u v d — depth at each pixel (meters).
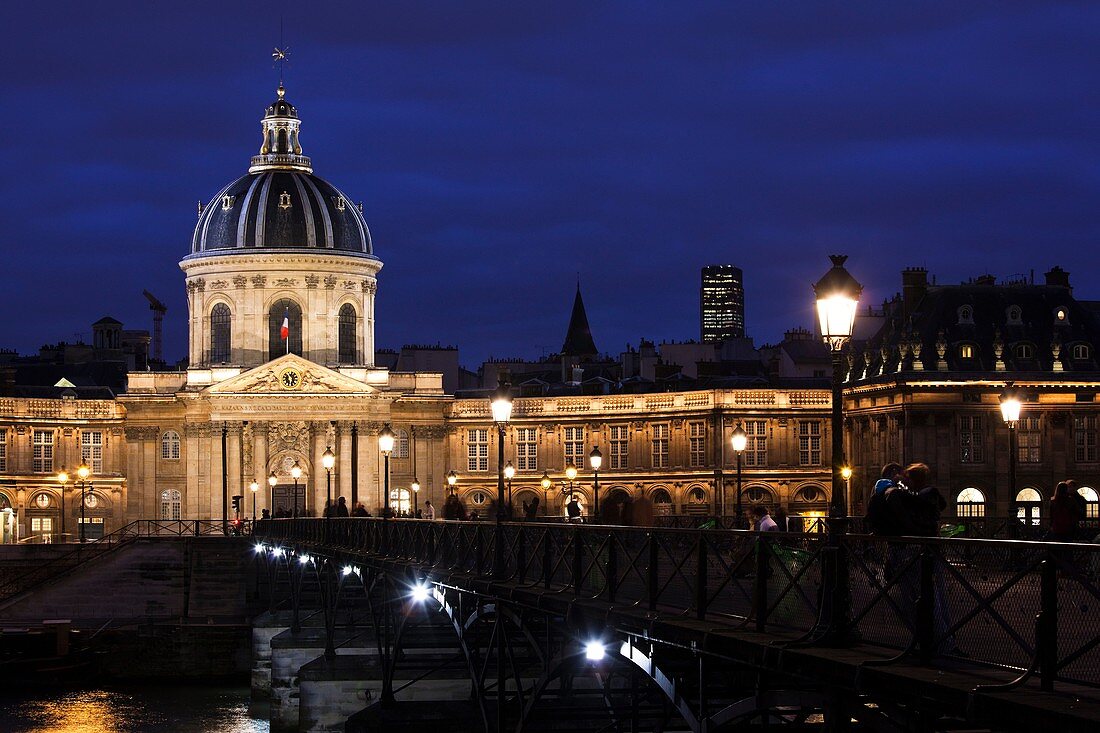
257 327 89.12
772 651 14.25
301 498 85.88
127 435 85.75
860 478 73.75
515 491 84.81
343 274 90.31
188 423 85.12
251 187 90.81
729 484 78.12
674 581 18.05
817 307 18.09
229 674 57.97
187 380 86.94
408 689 35.47
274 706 45.25
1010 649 11.87
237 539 68.50
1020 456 68.69
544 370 117.56
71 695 53.25
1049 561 11.16
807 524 33.72
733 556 16.36
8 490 83.50
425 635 38.06
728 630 15.59
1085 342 70.12
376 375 88.81
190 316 91.25
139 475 85.62
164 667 57.75
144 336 121.00
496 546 23.81
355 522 38.88
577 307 142.88
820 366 103.00
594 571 20.36
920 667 12.62
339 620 49.31
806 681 15.48
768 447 78.38
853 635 14.16
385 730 30.97
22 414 84.38
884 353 71.19
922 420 68.25
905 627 13.52
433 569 27.88
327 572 41.16
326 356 89.56
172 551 68.69
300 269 89.31
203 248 90.44
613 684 27.50
